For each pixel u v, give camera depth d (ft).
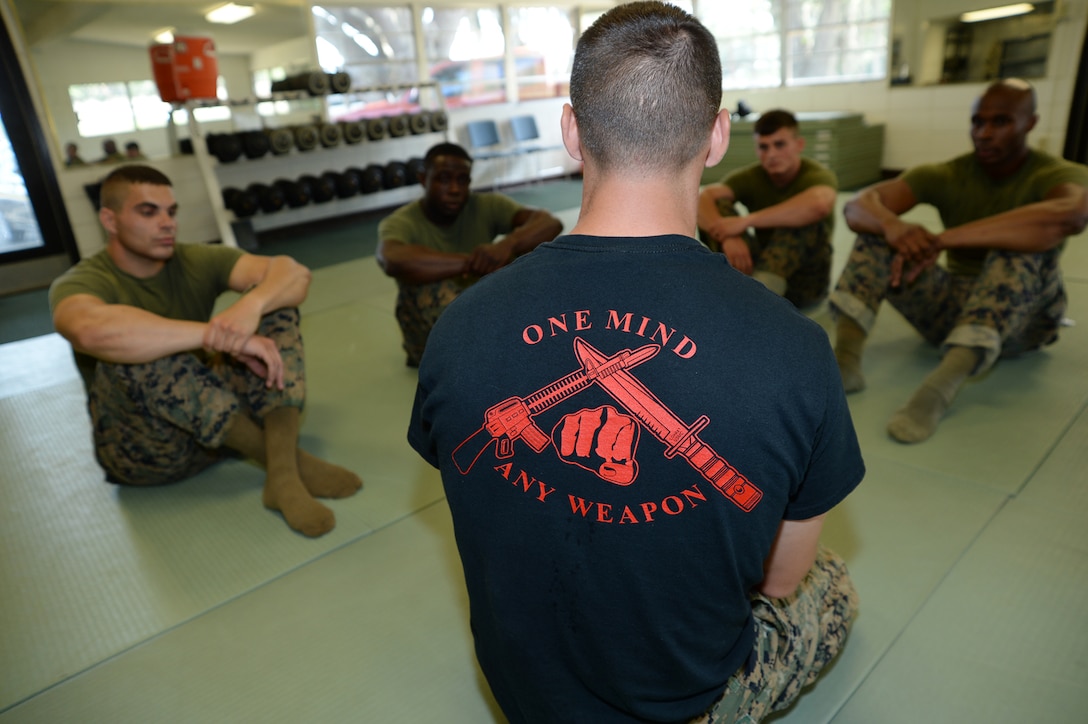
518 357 2.30
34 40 17.07
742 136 23.72
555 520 2.30
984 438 6.56
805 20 24.31
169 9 19.43
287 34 21.66
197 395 6.03
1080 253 12.23
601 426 2.23
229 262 7.08
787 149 9.26
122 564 5.73
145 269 6.56
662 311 2.25
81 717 4.25
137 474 6.68
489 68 25.99
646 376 2.21
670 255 2.35
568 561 2.32
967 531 5.30
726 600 2.46
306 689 4.37
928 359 8.39
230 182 20.27
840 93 24.08
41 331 13.35
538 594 2.40
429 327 8.57
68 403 9.41
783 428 2.20
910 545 5.20
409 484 6.66
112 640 4.88
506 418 2.30
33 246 17.71
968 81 21.06
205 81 17.65
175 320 6.27
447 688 4.32
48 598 5.36
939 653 4.25
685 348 2.20
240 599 5.22
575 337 2.27
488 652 2.90
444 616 4.93
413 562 5.52
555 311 2.31
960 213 7.95
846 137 21.52
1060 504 5.53
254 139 19.07
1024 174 7.43
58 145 17.79
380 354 10.15
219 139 18.67
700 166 2.56
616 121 2.36
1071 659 4.12
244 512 6.40
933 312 8.04
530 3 26.30
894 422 6.65
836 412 2.35
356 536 5.89
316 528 5.87
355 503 6.38
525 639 2.51
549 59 27.61
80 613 5.17
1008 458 6.20
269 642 4.78
